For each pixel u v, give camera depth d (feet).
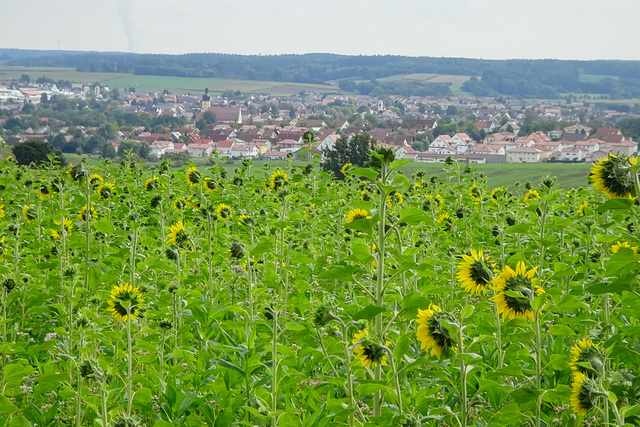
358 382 14.84
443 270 25.46
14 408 15.56
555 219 21.71
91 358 15.66
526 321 14.48
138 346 19.45
